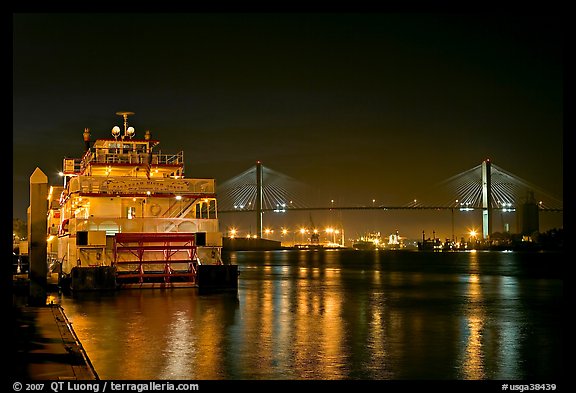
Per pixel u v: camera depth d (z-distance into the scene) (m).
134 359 16.23
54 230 44.97
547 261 107.56
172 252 34.00
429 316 24.56
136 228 34.41
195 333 20.00
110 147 38.09
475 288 40.41
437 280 50.06
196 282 33.88
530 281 49.06
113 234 33.69
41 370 13.20
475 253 195.38
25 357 14.27
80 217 35.84
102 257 32.91
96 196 34.72
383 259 129.50
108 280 32.31
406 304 29.20
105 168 37.44
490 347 18.08
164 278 33.84
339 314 24.95
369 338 19.36
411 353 17.22
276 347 17.83
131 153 38.19
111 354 16.83
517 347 18.08
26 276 35.53
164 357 16.47
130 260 33.09
